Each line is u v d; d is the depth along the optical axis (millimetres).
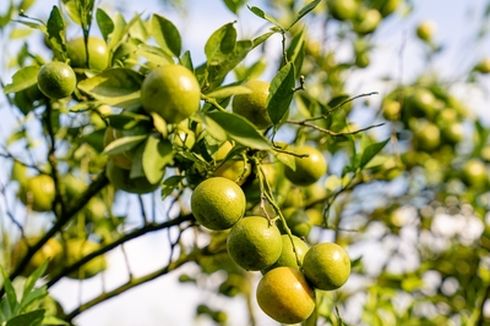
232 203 1423
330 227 1760
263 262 1437
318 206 1985
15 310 1564
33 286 1592
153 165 1337
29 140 1826
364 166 1730
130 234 1677
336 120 1750
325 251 1445
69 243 1843
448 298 2416
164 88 1329
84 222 1896
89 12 1553
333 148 1946
